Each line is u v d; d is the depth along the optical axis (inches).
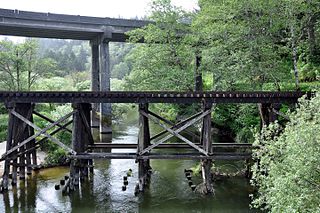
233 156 536.1
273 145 347.3
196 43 859.4
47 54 3105.3
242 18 739.4
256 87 724.7
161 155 544.4
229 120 926.4
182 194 571.2
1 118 1095.6
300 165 286.8
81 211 505.7
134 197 560.1
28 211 502.0
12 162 598.2
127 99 539.8
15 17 1073.5
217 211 502.3
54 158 729.6
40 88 1403.8
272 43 722.8
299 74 871.7
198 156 539.5
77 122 553.3
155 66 885.8
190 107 1013.2
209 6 764.6
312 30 847.1
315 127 287.6
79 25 1166.3
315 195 283.0
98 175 675.4
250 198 547.5
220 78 778.8
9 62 1213.7
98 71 1373.0
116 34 1230.3
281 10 685.3
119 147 641.6
